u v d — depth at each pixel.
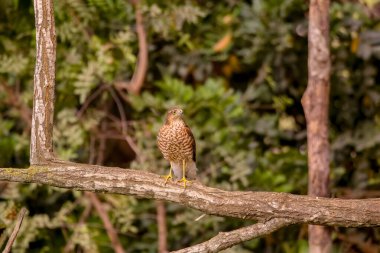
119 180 7.98
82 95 13.38
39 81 8.20
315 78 11.05
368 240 14.31
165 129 10.77
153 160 13.69
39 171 8.01
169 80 14.14
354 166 14.68
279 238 14.63
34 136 8.15
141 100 14.04
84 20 13.91
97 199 13.96
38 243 14.76
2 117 14.57
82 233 13.84
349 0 14.80
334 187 14.41
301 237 14.34
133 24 14.73
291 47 14.72
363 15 14.53
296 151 14.46
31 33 13.91
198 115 14.27
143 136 13.95
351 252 14.36
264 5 14.68
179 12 14.09
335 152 14.60
